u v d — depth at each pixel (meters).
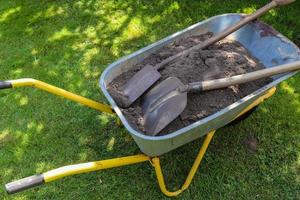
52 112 1.94
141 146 1.36
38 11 2.45
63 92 1.48
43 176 1.19
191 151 1.76
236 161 1.72
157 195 1.64
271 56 1.63
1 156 1.80
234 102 1.50
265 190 1.63
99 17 2.38
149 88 1.51
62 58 2.18
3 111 1.97
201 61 1.58
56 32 2.32
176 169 1.71
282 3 1.62
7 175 1.74
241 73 1.57
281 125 1.82
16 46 2.27
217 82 1.43
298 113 1.86
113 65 1.54
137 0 2.45
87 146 1.81
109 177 1.69
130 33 2.28
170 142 1.34
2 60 2.20
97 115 1.91
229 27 1.63
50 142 1.83
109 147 1.80
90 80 2.07
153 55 1.63
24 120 1.92
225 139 1.79
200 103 1.50
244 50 1.70
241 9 2.32
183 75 1.54
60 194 1.66
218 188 1.65
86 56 2.18
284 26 2.20
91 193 1.66
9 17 2.44
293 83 1.97
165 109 1.42
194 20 2.30
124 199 1.64
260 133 1.80
